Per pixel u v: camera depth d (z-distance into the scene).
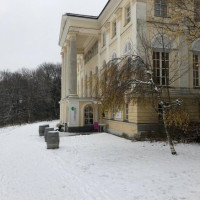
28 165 9.41
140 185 6.57
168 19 16.02
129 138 16.64
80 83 39.19
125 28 18.77
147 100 11.10
